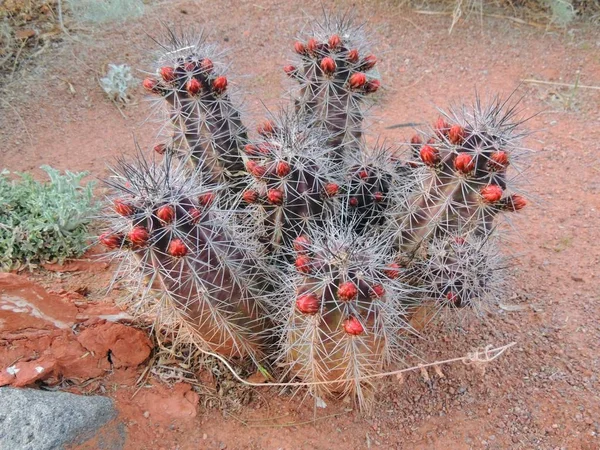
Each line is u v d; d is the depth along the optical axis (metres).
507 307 0.54
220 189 0.44
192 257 0.35
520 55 0.94
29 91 0.86
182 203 0.35
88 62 0.91
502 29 0.99
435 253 0.37
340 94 0.46
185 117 0.44
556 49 0.95
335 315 0.34
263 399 0.45
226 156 0.46
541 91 0.87
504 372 0.47
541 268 0.59
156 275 0.35
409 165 0.42
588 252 0.61
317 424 0.43
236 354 0.45
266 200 0.39
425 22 1.01
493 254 0.41
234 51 0.94
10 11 0.96
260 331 0.42
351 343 0.35
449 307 0.40
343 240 0.35
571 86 0.87
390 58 0.94
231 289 0.38
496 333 0.51
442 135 0.36
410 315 0.42
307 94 0.47
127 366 0.45
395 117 0.83
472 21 1.01
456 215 0.36
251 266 0.39
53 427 0.38
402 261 0.39
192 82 0.43
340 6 1.03
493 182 0.35
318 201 0.39
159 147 0.49
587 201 0.68
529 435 0.43
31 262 0.58
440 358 0.48
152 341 0.46
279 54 0.94
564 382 0.47
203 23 0.99
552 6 0.98
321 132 0.45
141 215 0.34
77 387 0.43
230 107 0.46
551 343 0.50
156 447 0.42
